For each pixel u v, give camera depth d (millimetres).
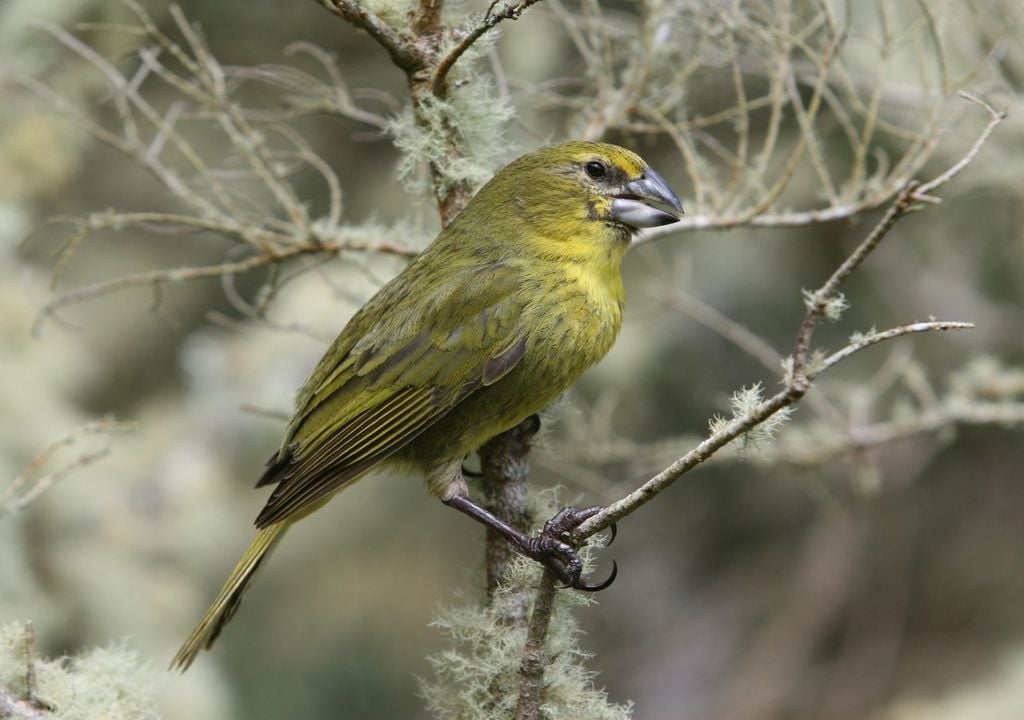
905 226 12578
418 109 7203
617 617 14602
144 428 12320
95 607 10711
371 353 7762
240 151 8562
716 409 12875
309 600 13023
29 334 11500
